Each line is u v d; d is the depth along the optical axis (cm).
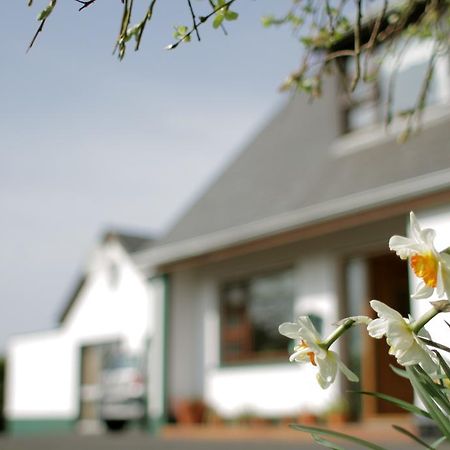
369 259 1138
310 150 1328
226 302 1373
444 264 167
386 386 1110
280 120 1542
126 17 229
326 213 1063
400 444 873
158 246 1430
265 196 1287
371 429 1003
